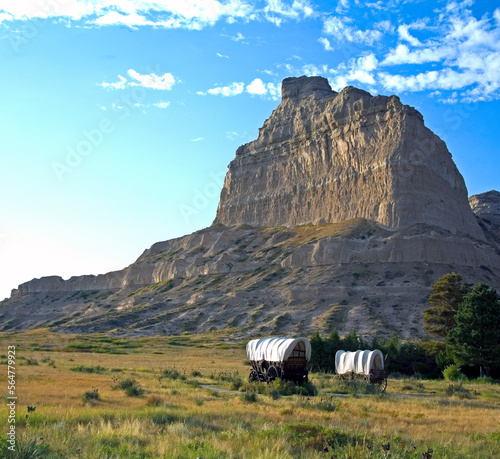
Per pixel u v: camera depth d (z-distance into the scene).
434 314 79.19
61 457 12.91
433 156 166.75
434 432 20.52
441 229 147.88
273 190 199.25
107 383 36.41
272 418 21.83
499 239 183.62
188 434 16.58
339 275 133.25
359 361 47.12
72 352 85.44
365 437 16.50
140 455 13.55
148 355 84.44
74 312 183.62
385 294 122.56
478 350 62.03
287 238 171.12
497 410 31.48
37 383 33.44
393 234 144.50
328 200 176.38
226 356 85.44
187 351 92.94
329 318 113.56
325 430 17.06
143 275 190.38
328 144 187.00
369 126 174.50
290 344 41.66
